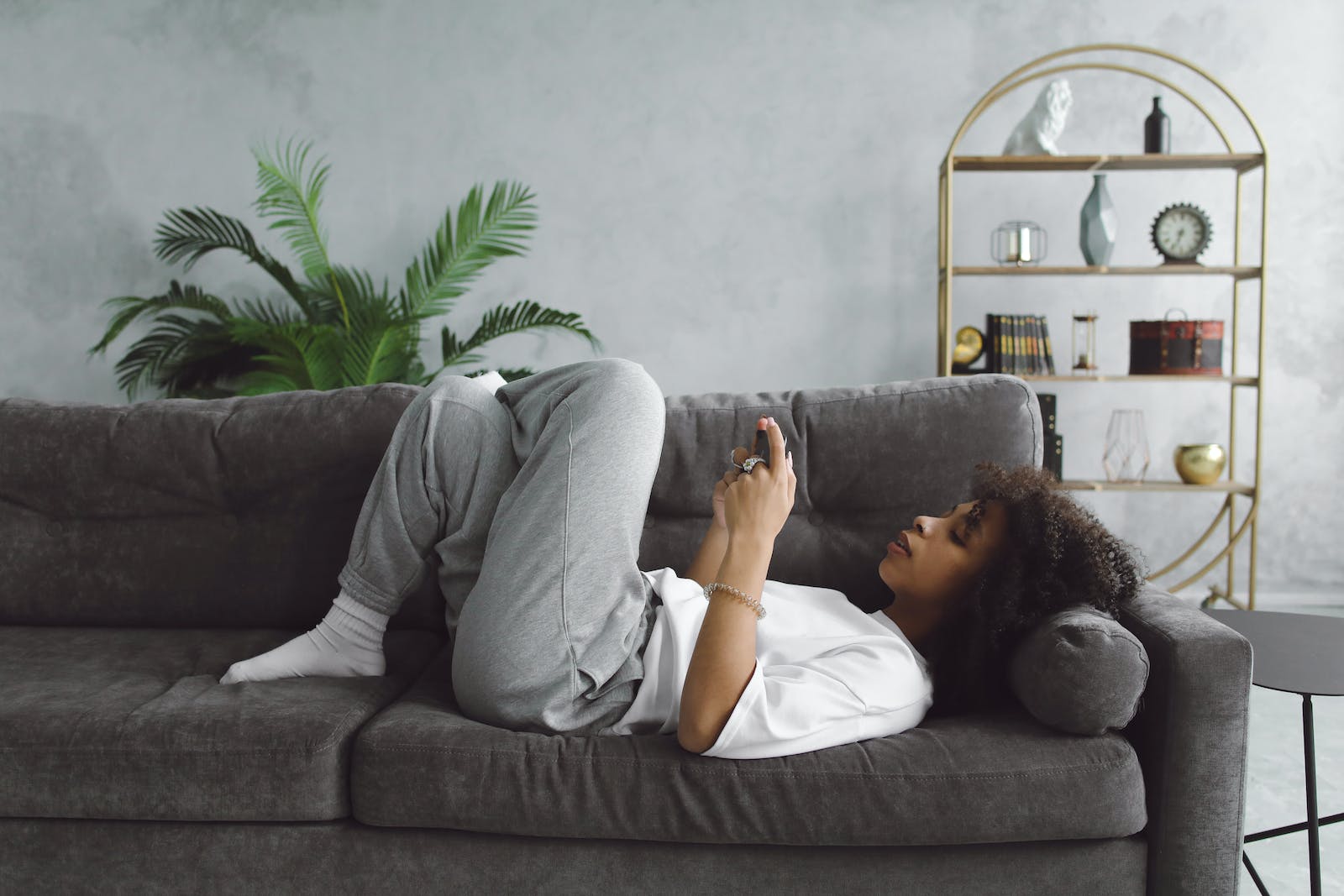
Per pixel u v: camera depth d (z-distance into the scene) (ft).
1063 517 4.60
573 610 4.42
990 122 11.89
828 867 4.13
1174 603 4.68
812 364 12.26
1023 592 4.55
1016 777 4.00
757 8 11.98
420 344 12.56
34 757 4.26
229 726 4.31
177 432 6.15
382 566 5.00
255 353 12.10
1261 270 10.46
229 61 12.29
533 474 4.69
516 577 4.45
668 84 12.10
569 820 4.07
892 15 11.88
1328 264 11.76
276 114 12.33
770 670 4.41
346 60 12.24
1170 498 12.07
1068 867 4.14
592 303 12.37
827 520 5.81
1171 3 11.66
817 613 4.81
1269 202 11.73
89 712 4.45
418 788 4.12
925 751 4.10
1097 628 4.13
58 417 6.25
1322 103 11.64
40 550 6.12
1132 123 11.84
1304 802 6.70
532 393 5.25
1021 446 5.71
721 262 12.23
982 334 11.58
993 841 4.06
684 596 4.71
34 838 4.34
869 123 11.99
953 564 4.67
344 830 4.26
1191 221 11.02
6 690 4.75
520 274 12.40
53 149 12.46
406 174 12.33
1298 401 11.90
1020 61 11.80
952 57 11.86
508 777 4.09
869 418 5.75
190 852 4.28
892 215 12.05
